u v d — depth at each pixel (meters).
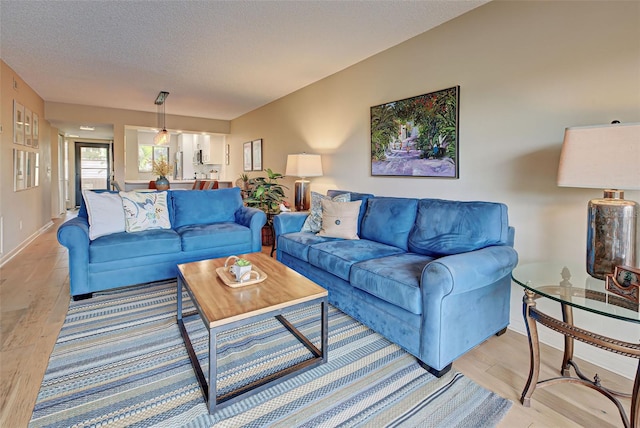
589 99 1.96
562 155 1.61
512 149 2.34
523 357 1.94
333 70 3.95
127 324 2.25
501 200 2.42
